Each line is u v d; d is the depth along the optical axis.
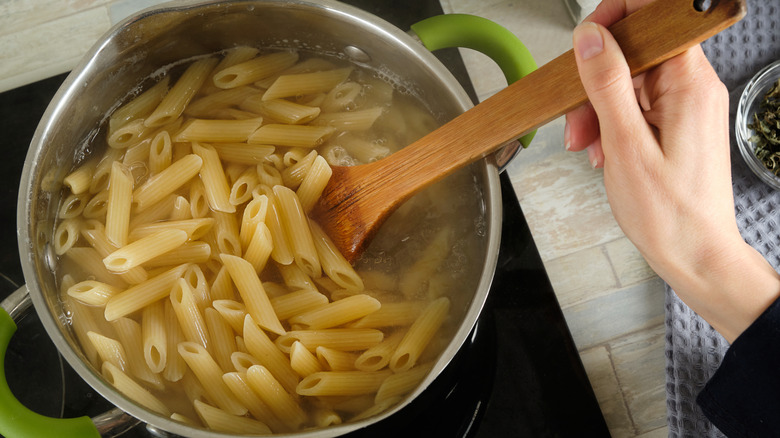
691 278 0.51
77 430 0.49
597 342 0.60
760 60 0.62
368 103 0.58
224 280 0.54
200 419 0.53
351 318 0.54
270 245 0.53
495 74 0.66
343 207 0.54
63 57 0.66
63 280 0.54
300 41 0.58
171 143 0.57
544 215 0.63
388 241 0.56
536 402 0.58
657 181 0.48
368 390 0.53
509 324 0.59
